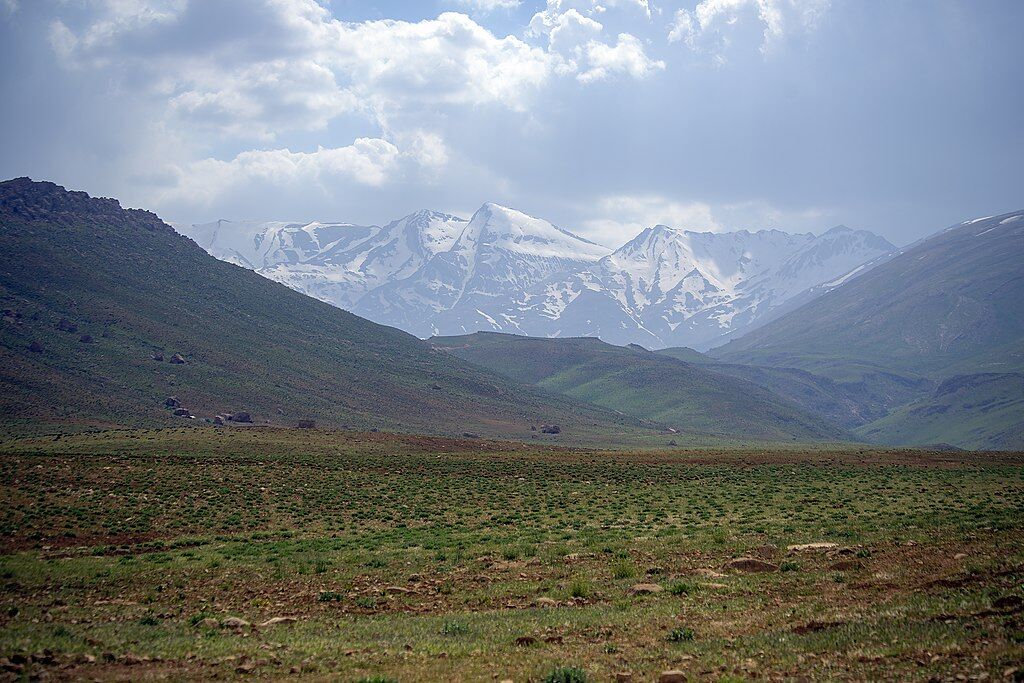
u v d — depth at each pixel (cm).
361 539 4244
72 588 3044
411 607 2612
